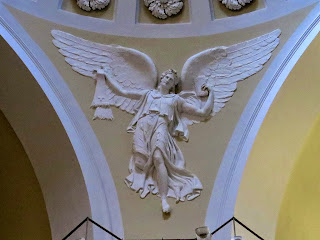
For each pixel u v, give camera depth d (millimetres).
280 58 7324
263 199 6883
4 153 7316
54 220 6887
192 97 7445
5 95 7152
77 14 7754
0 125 7270
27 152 7164
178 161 7043
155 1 7852
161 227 6703
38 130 7113
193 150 7148
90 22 7750
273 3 7625
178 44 7719
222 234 6492
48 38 7449
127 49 7586
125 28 7781
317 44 7152
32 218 7109
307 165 7270
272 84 7199
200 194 6848
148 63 7504
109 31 7742
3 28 7152
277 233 6887
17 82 7117
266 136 7027
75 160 6914
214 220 6617
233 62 7504
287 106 7117
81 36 7633
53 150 7055
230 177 6844
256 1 7719
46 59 7316
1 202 7289
